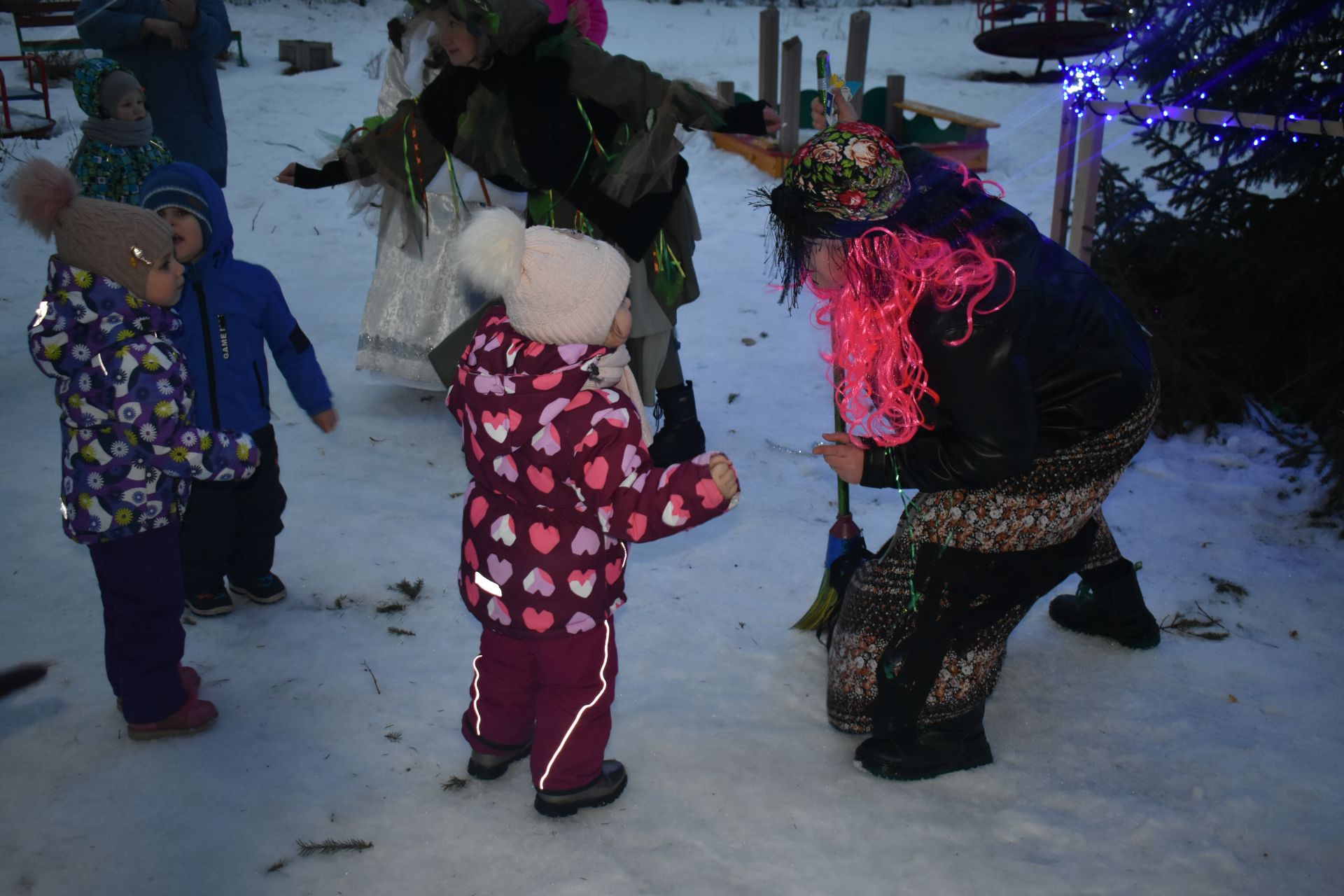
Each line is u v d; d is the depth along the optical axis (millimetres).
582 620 2393
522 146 3936
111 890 2363
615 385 2340
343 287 6840
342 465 4535
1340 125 3557
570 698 2484
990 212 2434
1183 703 3082
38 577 3629
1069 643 3379
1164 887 2416
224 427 3225
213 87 6539
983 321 2250
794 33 17562
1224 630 3428
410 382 4949
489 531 2387
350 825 2578
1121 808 2668
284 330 3324
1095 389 2436
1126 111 4434
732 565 3852
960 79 14344
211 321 3164
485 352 2328
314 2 17734
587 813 2631
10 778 2701
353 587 3641
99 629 3355
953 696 2721
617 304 2256
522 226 2178
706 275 7066
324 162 4270
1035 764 2832
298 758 2805
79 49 12867
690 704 3072
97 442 2547
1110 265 5234
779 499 4352
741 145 9820
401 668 3207
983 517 2553
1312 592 3650
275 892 2367
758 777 2770
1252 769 2801
